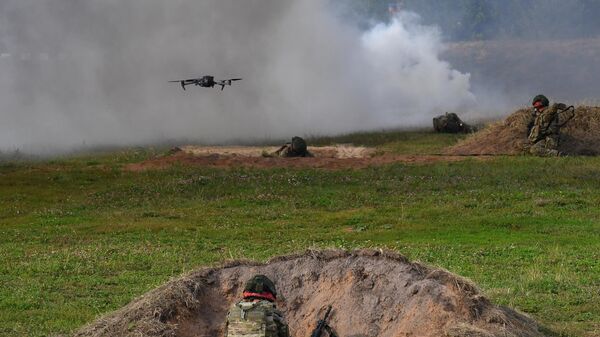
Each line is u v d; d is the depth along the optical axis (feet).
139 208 166.09
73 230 147.54
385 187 175.83
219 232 143.95
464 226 143.43
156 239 139.23
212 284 73.36
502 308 73.56
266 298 60.95
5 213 164.55
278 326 59.16
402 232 140.46
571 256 116.98
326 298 70.54
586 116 210.59
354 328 67.72
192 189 179.42
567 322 82.89
